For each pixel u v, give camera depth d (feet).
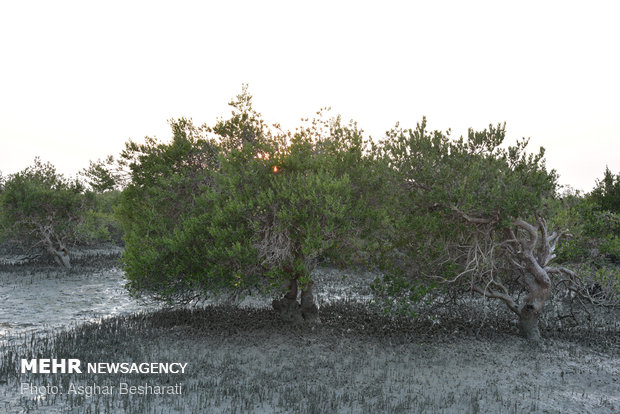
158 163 48.14
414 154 39.24
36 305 55.98
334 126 45.39
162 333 41.06
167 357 34.32
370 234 40.19
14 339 40.01
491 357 35.60
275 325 43.62
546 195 38.55
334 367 32.94
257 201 37.52
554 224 43.04
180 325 44.16
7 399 26.00
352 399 26.84
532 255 39.58
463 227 38.40
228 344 37.99
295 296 45.32
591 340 40.57
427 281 40.73
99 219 99.91
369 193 41.68
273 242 37.09
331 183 36.40
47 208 88.89
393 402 26.73
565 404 27.20
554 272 41.93
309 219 37.40
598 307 52.06
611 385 30.58
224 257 36.37
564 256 44.32
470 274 40.68
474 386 29.71
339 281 72.23
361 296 60.95
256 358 34.68
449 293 43.47
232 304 51.67
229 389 27.73
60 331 43.29
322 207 36.58
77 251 117.29
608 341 40.55
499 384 30.17
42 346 36.47
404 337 40.37
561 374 32.07
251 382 29.48
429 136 39.40
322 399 26.71
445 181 37.17
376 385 29.50
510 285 47.21
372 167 41.73
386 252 42.04
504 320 45.70
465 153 38.96
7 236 87.25
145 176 48.26
